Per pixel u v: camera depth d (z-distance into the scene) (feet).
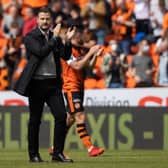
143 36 170.50
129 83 162.50
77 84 107.76
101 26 176.04
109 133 139.85
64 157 86.89
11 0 189.47
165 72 161.99
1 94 159.53
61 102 84.48
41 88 83.35
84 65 104.58
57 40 81.25
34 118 85.35
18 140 142.82
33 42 81.41
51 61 83.46
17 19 184.44
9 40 179.52
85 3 179.52
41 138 141.79
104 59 164.25
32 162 86.33
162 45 164.45
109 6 178.19
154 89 153.17
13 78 173.58
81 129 106.73
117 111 139.64
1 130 143.43
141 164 86.89
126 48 168.86
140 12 173.58
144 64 161.48
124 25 173.47
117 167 80.64
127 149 138.62
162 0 172.14
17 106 143.13
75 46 106.52
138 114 139.13
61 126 84.89
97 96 155.43
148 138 139.03
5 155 114.42
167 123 138.62
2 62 176.04
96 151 104.53
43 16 82.43
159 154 116.88
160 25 171.12
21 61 174.29
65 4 175.63
